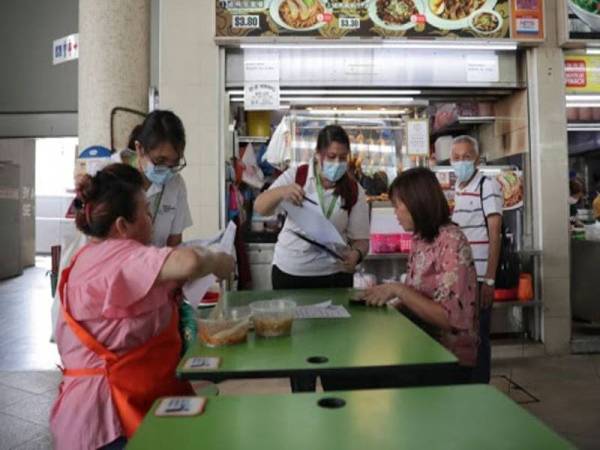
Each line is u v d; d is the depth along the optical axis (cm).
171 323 162
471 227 322
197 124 410
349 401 107
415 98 459
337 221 256
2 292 761
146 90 390
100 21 370
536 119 428
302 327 170
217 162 410
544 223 427
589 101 452
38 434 289
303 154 449
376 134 464
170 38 409
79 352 147
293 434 92
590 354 426
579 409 313
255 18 402
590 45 424
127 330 147
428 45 411
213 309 197
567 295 428
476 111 477
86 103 373
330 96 443
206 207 409
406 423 96
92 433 142
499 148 473
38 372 394
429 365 132
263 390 352
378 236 416
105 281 141
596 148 534
